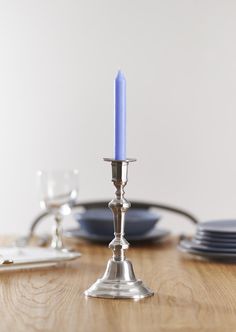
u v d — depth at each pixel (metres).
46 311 1.34
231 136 4.90
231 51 4.87
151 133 4.95
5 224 5.16
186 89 4.91
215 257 1.97
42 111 5.05
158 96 4.93
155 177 4.95
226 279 1.70
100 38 4.96
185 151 4.93
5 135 5.10
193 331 1.18
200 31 4.88
